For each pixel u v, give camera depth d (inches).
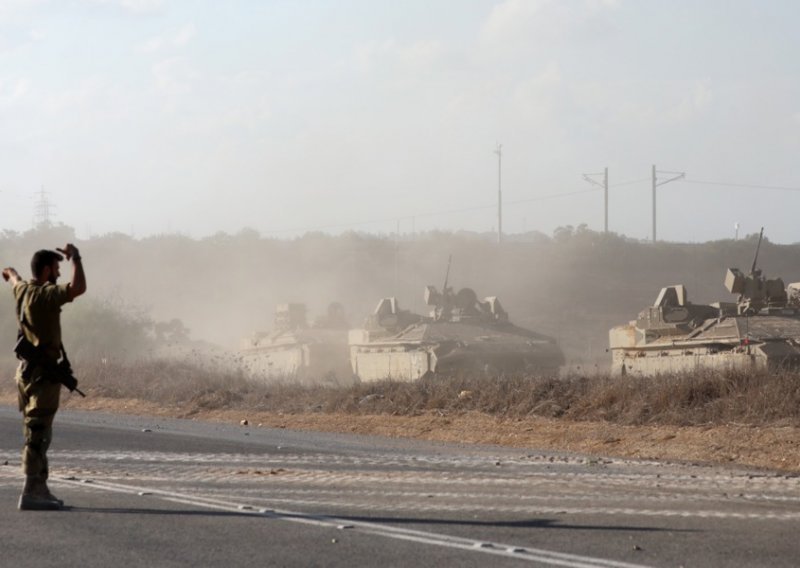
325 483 1835.6
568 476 1987.0
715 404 3166.8
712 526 1370.6
